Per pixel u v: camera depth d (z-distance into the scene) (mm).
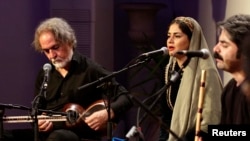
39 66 8031
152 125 7422
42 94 4539
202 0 8242
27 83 7996
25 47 7953
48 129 5070
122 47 8852
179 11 8914
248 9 5934
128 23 8672
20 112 7918
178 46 4809
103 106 5207
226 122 4012
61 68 5332
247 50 3164
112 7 8492
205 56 4027
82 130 5266
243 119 3816
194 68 4699
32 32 7973
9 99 7922
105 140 6863
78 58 5363
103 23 8414
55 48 5184
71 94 5332
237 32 3951
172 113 5078
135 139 3773
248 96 3367
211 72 4637
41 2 8023
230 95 3998
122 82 8766
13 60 7910
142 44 8367
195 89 4652
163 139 5223
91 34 8203
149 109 3615
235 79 4016
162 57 7035
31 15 7961
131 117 8492
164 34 8953
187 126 4664
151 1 8953
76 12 8141
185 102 4676
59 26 5227
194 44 4789
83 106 5371
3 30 7832
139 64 4219
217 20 7277
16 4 7859
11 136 5246
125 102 5246
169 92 5000
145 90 8445
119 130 8508
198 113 4285
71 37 5277
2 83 7887
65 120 5078
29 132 5320
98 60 8406
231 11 6609
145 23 8273
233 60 3992
